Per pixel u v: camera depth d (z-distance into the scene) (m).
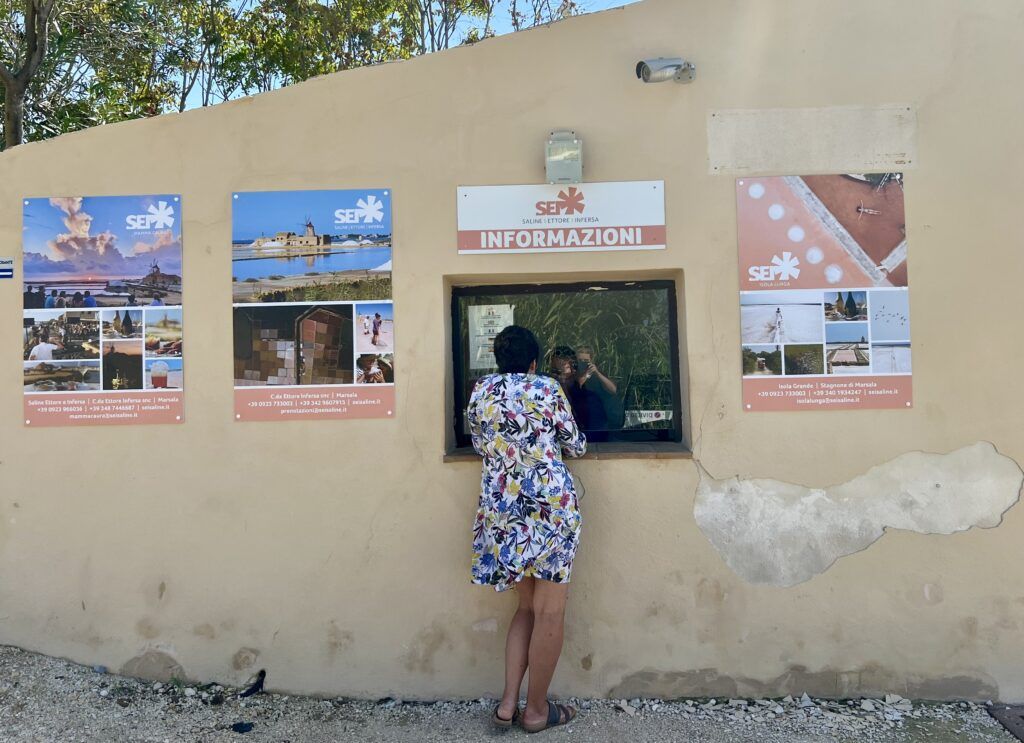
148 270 3.70
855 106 3.72
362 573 3.66
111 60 9.71
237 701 3.57
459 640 3.64
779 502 3.65
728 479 3.65
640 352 3.93
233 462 3.67
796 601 3.63
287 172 3.71
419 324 3.69
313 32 11.59
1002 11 3.73
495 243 3.70
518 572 3.14
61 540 3.67
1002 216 3.71
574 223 3.70
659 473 3.65
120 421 3.67
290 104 3.72
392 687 3.65
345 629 3.65
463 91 3.72
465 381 3.94
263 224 3.70
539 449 3.20
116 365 3.69
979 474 3.65
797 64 3.73
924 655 3.62
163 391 3.69
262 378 3.68
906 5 3.73
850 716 3.48
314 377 3.68
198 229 3.71
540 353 3.95
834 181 3.70
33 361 3.68
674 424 3.91
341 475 3.67
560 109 3.72
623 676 3.64
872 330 3.67
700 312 3.68
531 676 3.28
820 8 3.73
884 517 3.64
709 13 3.72
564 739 3.30
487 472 3.29
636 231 3.69
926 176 3.71
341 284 3.69
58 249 3.70
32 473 3.67
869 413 3.66
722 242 3.69
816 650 3.63
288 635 3.66
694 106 3.71
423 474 3.66
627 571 3.64
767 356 3.67
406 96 3.72
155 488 3.67
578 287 3.94
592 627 3.64
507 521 3.19
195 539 3.67
